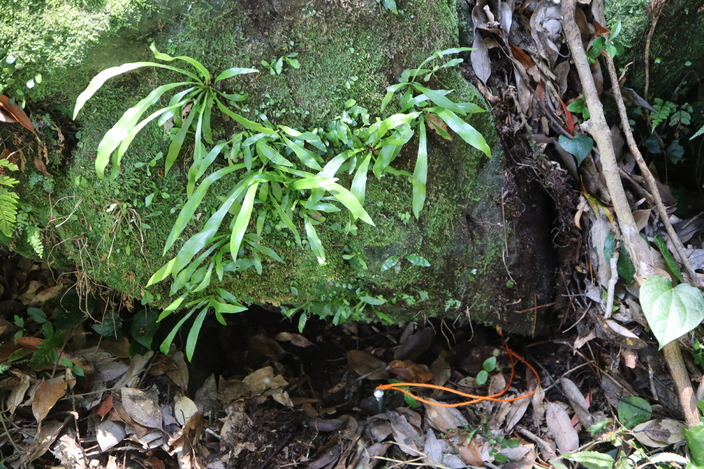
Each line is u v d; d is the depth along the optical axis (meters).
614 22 1.43
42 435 1.47
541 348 1.60
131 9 1.28
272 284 1.44
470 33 1.41
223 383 1.59
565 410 1.53
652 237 1.47
